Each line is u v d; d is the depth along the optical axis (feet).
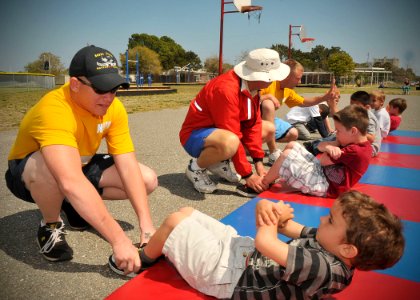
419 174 14.43
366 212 5.11
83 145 8.12
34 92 83.61
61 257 7.71
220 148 11.44
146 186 9.21
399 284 6.82
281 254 5.34
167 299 6.22
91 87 7.03
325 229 5.45
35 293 6.63
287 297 5.46
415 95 88.74
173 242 6.39
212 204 11.28
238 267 5.99
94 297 6.58
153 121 30.99
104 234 6.73
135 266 6.75
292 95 18.88
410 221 9.82
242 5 44.39
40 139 7.03
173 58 304.71
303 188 11.57
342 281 5.35
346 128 11.15
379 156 17.63
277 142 19.61
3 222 9.76
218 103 11.53
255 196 12.00
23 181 7.73
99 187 8.80
